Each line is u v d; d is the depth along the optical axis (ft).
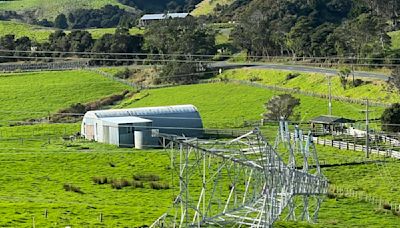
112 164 416.46
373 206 339.77
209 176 369.30
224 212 265.13
